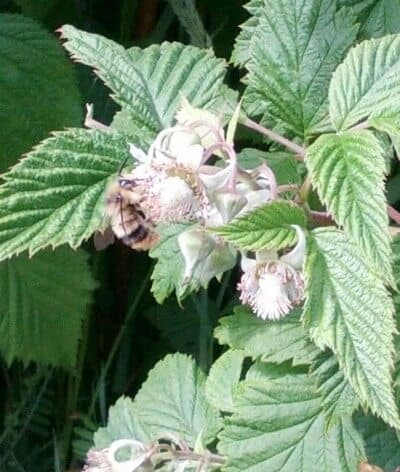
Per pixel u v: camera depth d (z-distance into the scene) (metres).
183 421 0.38
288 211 0.24
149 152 0.25
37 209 0.25
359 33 0.34
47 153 0.26
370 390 0.23
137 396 0.39
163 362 0.39
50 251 0.48
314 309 0.24
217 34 0.51
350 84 0.27
